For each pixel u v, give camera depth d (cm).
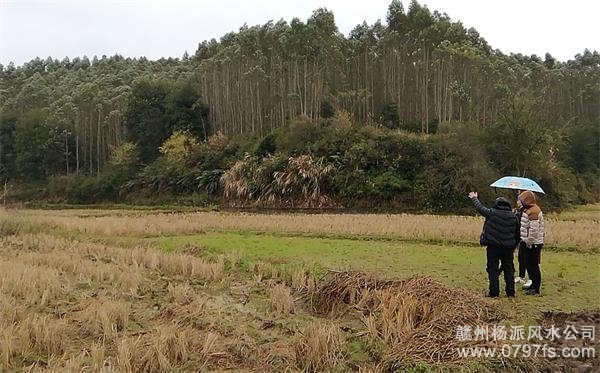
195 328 787
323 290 925
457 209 3500
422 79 4994
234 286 1077
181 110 5778
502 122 3919
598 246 1533
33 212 3956
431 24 5781
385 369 609
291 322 816
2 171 6762
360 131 4372
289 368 623
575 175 4684
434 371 566
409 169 3912
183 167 5166
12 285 1005
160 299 972
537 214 926
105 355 663
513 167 3784
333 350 652
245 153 4784
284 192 4159
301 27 5516
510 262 904
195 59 7925
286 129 4716
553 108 5272
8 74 10394
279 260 1343
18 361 646
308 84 5144
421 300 778
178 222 2405
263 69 5575
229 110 5619
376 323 742
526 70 6419
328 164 4119
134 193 5391
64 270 1253
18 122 6900
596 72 6456
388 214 3234
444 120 4638
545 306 849
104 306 835
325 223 2258
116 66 9812
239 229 2197
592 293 942
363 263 1299
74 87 8588
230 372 619
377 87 5244
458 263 1295
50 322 757
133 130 6162
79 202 5728
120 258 1395
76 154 6650
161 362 615
